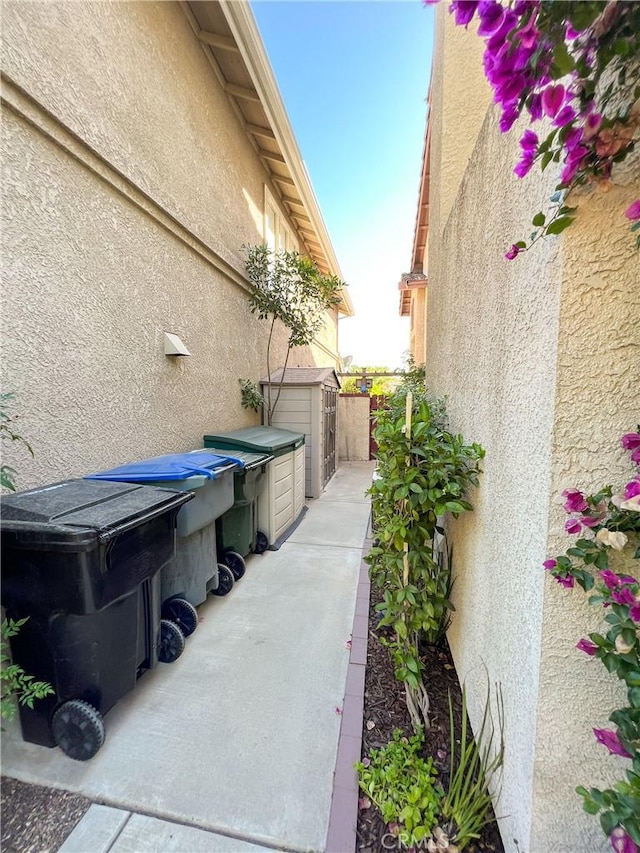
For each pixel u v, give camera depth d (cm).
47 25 235
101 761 189
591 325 108
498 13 85
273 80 475
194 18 414
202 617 317
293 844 153
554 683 118
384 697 224
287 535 516
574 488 112
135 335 329
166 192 369
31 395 230
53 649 185
